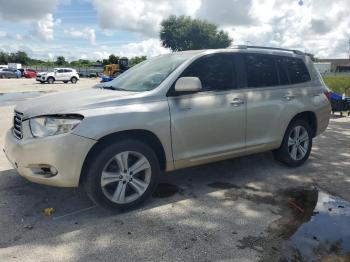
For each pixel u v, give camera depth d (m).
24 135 4.04
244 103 5.04
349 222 4.05
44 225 3.91
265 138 5.39
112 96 4.21
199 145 4.68
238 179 5.39
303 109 5.77
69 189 4.87
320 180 5.40
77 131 3.83
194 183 5.21
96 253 3.39
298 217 4.16
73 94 4.55
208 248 3.49
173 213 4.23
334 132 9.25
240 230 3.84
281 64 5.67
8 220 4.00
